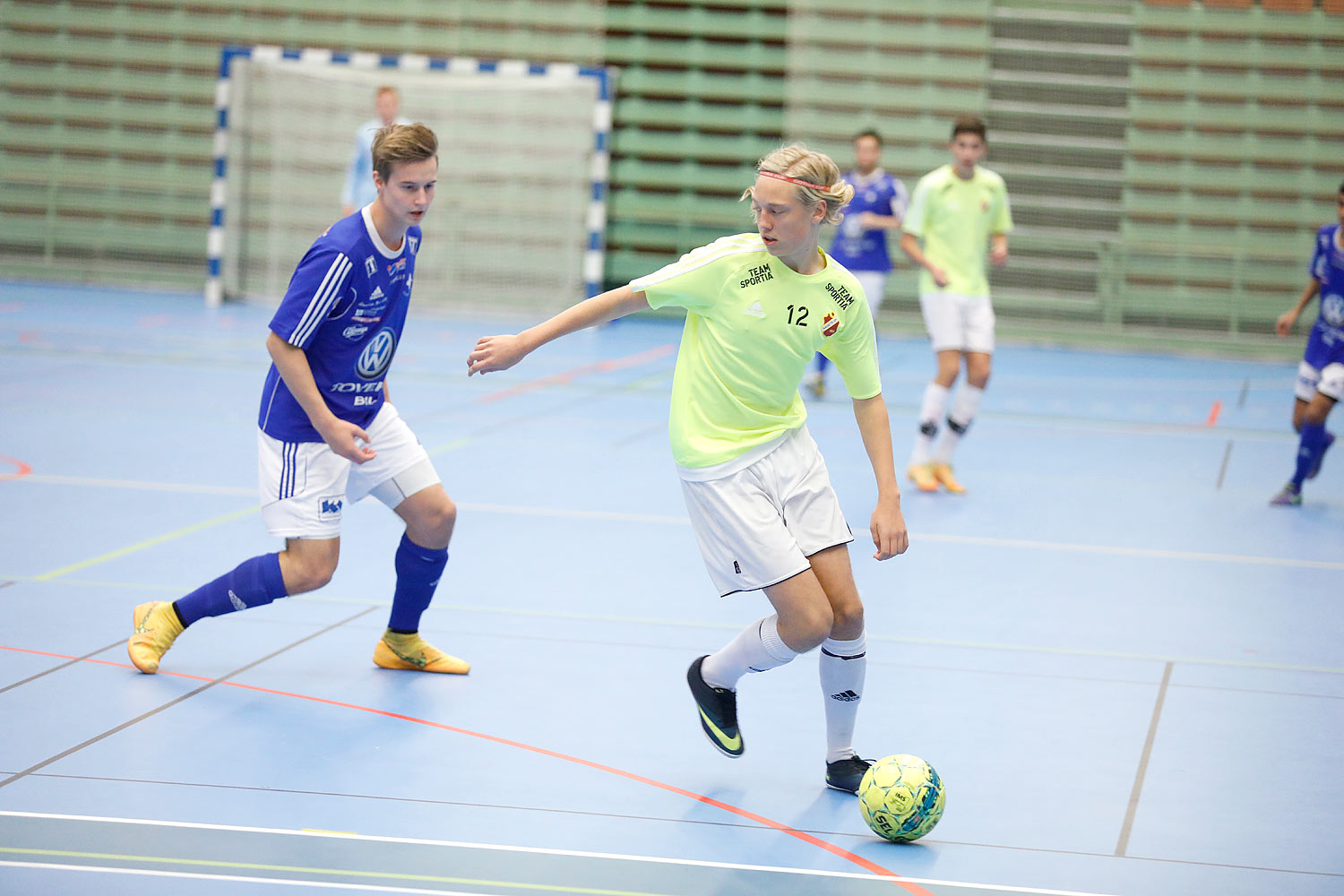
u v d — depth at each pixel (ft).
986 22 66.33
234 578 17.44
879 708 17.40
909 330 68.28
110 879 11.82
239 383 43.91
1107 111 65.92
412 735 15.99
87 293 69.77
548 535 26.45
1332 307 30.68
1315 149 64.23
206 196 72.59
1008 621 21.58
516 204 69.62
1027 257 67.05
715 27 68.95
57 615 20.04
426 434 37.45
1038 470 35.42
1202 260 65.41
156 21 71.56
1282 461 37.52
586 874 12.40
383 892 11.83
